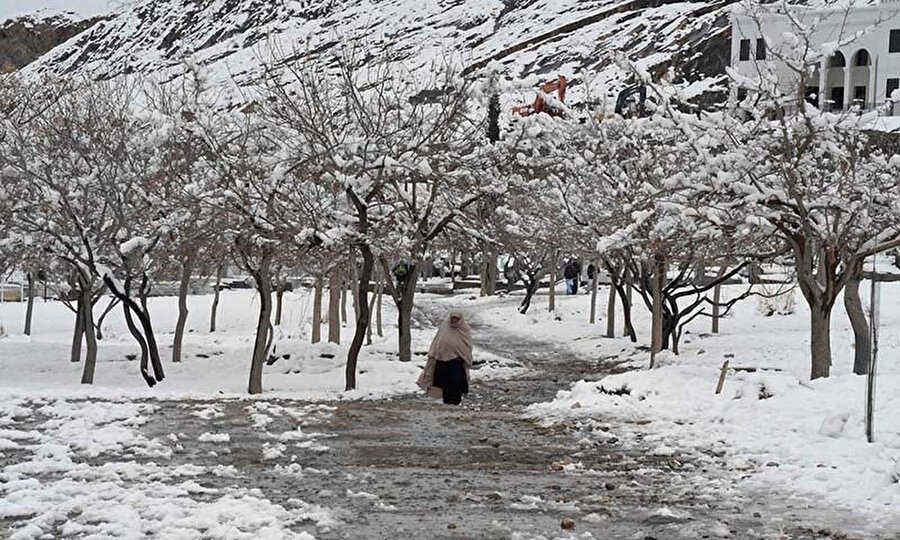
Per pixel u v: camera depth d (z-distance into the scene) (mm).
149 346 24344
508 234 28453
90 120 24906
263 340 22297
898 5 56188
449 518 9758
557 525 9492
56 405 17000
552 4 152000
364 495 10711
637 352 31703
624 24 123750
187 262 28391
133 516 9359
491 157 26047
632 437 14375
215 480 11391
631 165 27062
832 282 19047
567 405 17328
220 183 22031
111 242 23547
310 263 29609
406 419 16625
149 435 14523
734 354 26891
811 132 18109
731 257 22297
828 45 18453
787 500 10438
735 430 14117
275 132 23547
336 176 21625
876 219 18984
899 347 23281
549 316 43406
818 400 14680
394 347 31953
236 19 194625
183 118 23641
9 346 30797
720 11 110688
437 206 27328
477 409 18609
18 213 23781
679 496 10727
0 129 24953
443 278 71688
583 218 27344
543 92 29719
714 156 19406
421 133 24094
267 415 16688
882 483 10680
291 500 10211
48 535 8805
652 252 24031
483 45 144000
